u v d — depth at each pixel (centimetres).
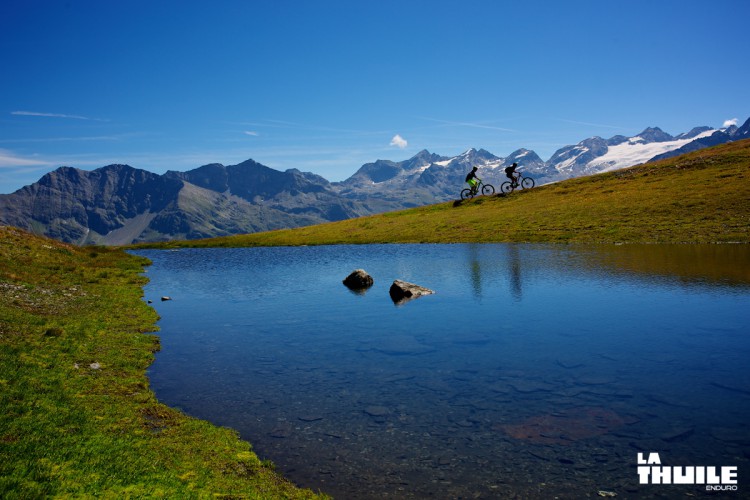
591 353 1980
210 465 1164
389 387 1714
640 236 5731
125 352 2120
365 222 10756
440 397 1603
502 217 8500
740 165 8506
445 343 2225
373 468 1176
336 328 2598
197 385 1781
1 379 1481
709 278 3347
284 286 4141
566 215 7681
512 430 1348
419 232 8525
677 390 1571
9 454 1034
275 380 1825
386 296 3488
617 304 2792
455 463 1186
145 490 981
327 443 1313
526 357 1973
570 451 1219
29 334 2064
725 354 1894
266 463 1201
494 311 2797
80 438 1184
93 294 3312
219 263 6353
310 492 1065
